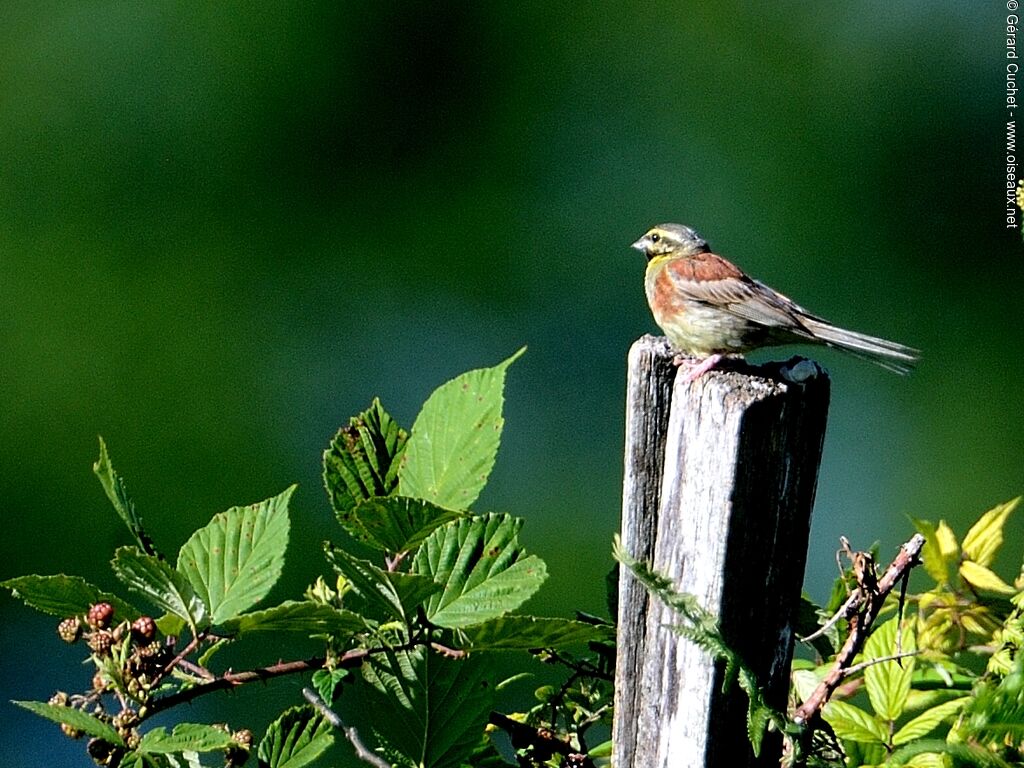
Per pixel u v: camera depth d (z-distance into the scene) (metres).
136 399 17.12
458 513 4.10
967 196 18.28
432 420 4.58
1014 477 16.56
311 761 3.94
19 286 17.80
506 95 19.27
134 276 18.03
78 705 3.77
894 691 4.46
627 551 4.11
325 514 16.41
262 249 18.58
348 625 3.92
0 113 19.02
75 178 18.67
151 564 3.89
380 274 18.34
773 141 18.83
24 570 16.36
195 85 19.06
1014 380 17.53
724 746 3.95
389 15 19.33
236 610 3.96
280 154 18.94
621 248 18.67
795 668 4.75
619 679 4.13
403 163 18.97
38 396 17.03
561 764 4.47
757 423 3.82
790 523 3.92
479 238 18.55
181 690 3.93
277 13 18.91
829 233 18.47
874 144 18.70
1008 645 4.33
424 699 4.05
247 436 17.20
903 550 4.34
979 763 3.70
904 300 18.11
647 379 4.12
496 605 4.09
